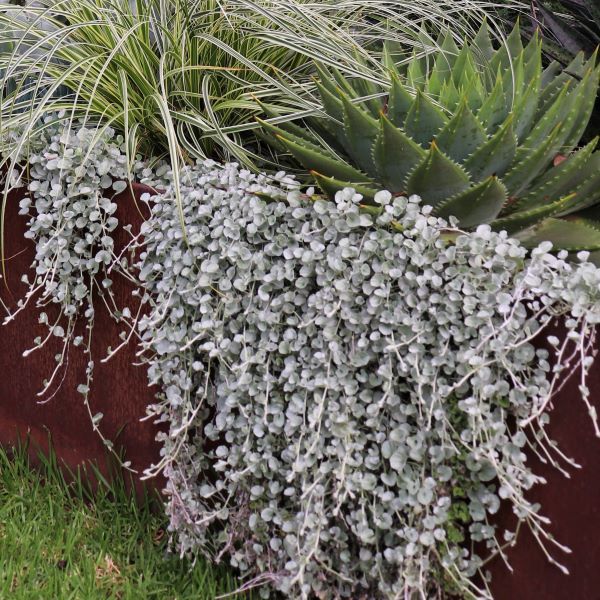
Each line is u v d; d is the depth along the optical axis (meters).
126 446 2.10
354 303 1.62
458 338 1.52
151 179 2.06
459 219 1.74
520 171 1.77
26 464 2.32
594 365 1.45
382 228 1.65
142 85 2.12
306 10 2.22
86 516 2.08
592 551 1.49
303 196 1.71
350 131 1.83
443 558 1.55
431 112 1.76
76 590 1.79
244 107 2.18
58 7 2.27
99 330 2.07
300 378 1.67
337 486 1.61
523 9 2.95
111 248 1.95
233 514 1.82
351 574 1.70
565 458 1.47
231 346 1.74
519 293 1.47
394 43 2.46
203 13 2.14
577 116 1.99
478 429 1.47
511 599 1.60
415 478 1.57
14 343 2.25
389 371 1.56
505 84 2.01
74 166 1.99
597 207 1.99
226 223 1.75
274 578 1.71
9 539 1.94
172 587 1.84
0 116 2.00
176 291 1.84
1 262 2.20
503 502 1.58
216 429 1.81
